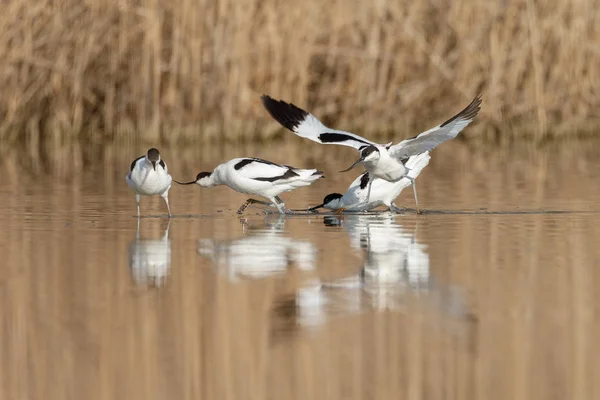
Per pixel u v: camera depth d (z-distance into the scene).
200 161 23.84
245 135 28.25
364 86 28.77
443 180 20.41
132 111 28.12
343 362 8.01
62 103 27.56
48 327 8.90
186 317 9.20
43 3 26.50
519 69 28.83
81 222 14.63
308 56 27.91
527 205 16.27
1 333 8.72
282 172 15.52
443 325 8.91
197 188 19.14
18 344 8.45
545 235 13.23
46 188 18.94
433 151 27.06
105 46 27.62
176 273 10.96
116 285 10.39
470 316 9.18
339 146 28.25
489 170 22.36
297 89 28.00
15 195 17.80
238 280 10.64
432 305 9.59
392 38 28.61
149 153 14.85
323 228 14.23
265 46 27.89
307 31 27.92
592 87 29.30
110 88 27.69
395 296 9.93
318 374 7.76
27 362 8.05
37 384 7.61
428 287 10.28
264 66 27.97
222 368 7.90
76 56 27.28
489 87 28.91
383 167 14.82
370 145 14.84
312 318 9.19
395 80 28.92
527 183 19.66
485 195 17.75
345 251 12.24
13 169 22.39
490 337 8.56
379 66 29.05
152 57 27.33
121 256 11.88
